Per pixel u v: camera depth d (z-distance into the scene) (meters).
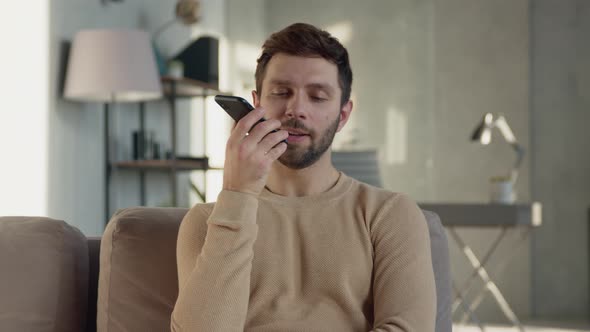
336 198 1.42
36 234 1.49
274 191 1.44
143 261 1.47
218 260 1.28
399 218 1.40
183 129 5.14
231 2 5.86
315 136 1.39
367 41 5.70
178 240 1.40
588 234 5.52
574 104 5.57
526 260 5.52
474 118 5.55
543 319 5.45
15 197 3.44
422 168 5.58
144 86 3.67
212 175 5.63
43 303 1.44
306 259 1.38
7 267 1.45
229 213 1.30
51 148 3.69
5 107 3.38
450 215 3.81
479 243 5.55
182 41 5.12
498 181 4.00
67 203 3.82
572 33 5.58
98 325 1.48
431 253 1.54
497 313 5.50
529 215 3.79
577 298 5.53
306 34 1.39
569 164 5.56
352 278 1.36
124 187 4.39
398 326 1.29
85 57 3.64
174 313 1.29
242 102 1.33
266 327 1.33
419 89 5.61
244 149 1.31
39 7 3.60
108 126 4.20
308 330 1.32
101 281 1.49
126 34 3.66
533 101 5.60
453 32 5.58
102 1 4.16
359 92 5.70
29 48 3.54
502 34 5.55
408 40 5.63
